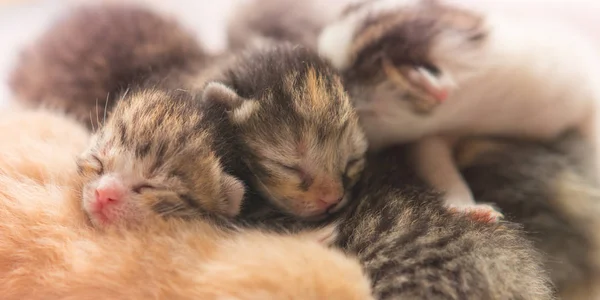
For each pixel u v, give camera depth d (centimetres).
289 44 31
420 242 26
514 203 29
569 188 29
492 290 25
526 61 31
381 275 26
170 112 28
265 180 28
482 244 26
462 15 31
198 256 25
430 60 30
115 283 25
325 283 25
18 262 25
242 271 25
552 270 28
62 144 28
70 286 25
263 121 28
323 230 27
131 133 28
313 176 28
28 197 26
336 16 33
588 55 32
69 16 35
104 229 26
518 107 31
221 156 28
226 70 30
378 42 30
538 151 31
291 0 35
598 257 29
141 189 27
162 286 25
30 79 33
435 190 28
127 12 35
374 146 31
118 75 32
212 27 37
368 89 30
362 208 28
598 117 32
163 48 33
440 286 25
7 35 36
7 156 27
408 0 31
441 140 31
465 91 30
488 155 31
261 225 27
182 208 27
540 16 34
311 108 28
